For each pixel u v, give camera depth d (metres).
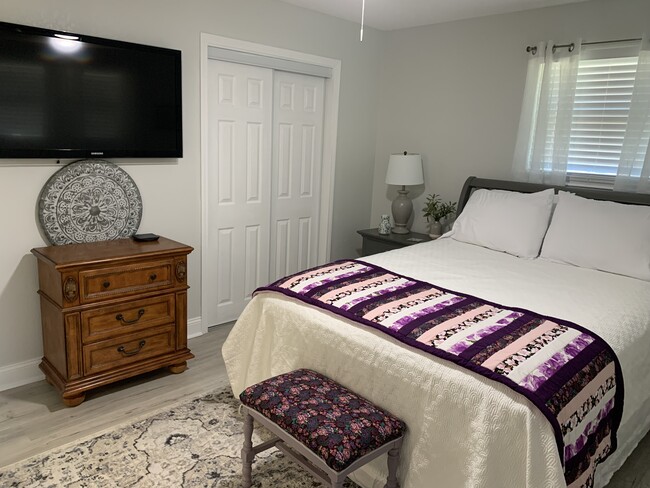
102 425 2.42
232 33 3.33
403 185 4.29
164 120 3.03
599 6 3.20
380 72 4.45
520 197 3.34
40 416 2.47
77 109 2.67
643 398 2.16
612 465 2.05
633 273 2.71
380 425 1.74
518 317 2.05
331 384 2.00
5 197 2.56
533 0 3.27
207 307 3.65
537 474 1.49
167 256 2.78
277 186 3.99
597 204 3.00
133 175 3.02
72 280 2.44
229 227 3.69
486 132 3.83
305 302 2.26
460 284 2.53
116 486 2.01
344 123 4.25
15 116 2.48
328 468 1.62
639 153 3.08
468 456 1.62
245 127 3.62
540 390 1.56
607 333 1.99
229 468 2.16
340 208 4.42
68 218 2.77
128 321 2.69
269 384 1.97
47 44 2.52
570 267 2.93
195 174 3.32
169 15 3.00
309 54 3.82
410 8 3.59
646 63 2.98
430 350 1.77
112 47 2.74
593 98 3.31
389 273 2.64
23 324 2.74
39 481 2.02
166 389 2.79
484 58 3.76
